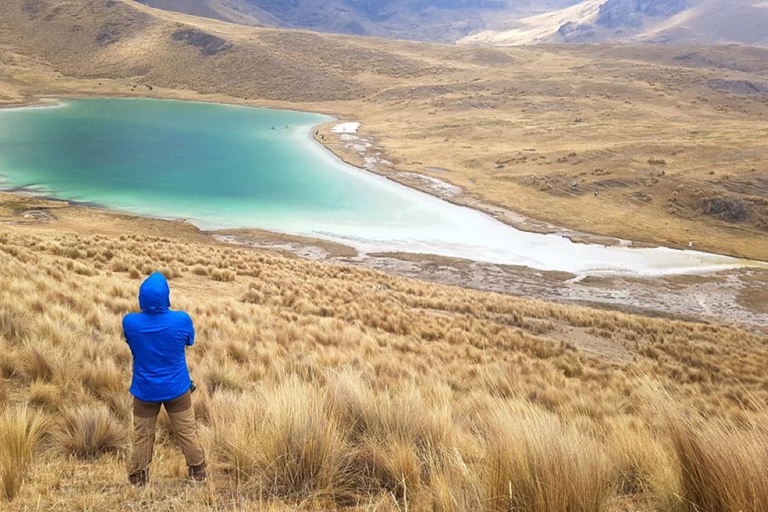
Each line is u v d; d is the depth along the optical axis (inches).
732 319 1247.5
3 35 6722.4
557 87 5132.9
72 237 1101.1
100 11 7258.9
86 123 3636.8
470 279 1395.2
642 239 1792.6
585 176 2358.5
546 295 1317.7
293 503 144.3
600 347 812.6
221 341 425.7
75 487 153.4
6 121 3531.0
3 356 272.5
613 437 227.5
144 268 831.1
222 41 6427.2
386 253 1561.3
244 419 199.3
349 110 4790.8
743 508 110.0
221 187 2218.3
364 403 206.1
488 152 2896.2
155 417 165.0
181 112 4441.4
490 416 237.9
